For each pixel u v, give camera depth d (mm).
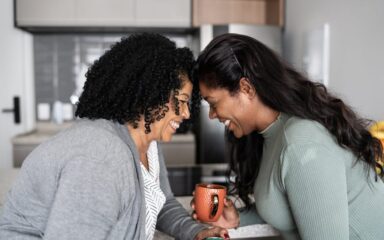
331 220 750
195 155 3229
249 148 1141
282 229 947
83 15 3123
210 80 879
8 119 3123
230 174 1226
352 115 889
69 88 3510
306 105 855
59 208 607
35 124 3473
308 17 2734
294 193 787
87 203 614
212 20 3416
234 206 1116
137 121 784
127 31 3455
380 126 1113
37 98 3492
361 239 875
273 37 3033
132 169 695
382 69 1777
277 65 867
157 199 901
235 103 908
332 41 2342
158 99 759
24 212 715
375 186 887
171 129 845
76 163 630
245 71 856
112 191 638
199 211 1005
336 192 756
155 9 3170
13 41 3166
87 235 614
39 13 3096
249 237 1043
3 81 3027
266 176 924
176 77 776
